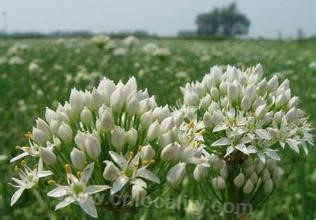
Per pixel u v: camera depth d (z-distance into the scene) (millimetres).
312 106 289
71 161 78
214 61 487
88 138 74
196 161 80
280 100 102
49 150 78
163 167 79
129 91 84
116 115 81
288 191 160
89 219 114
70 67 452
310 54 770
